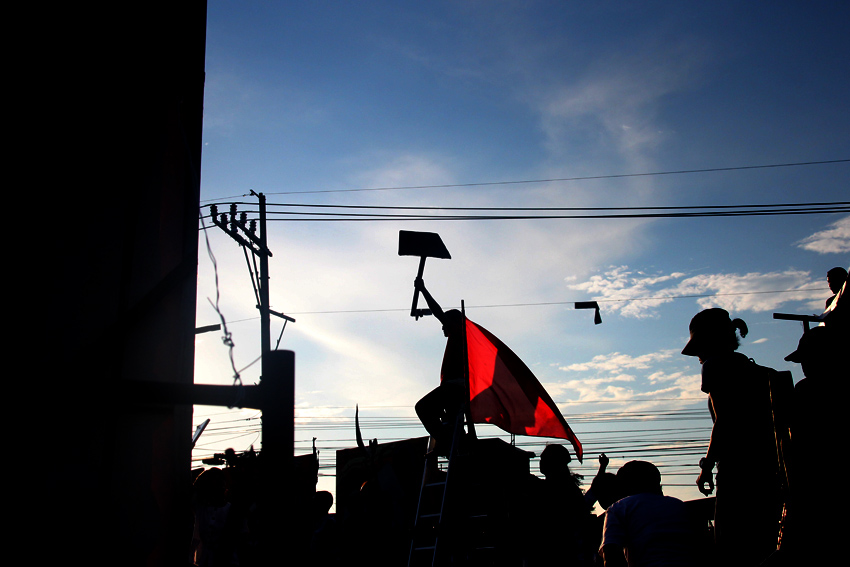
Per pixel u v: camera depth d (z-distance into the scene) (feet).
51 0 8.40
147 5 9.84
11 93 7.81
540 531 17.62
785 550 10.43
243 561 10.50
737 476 12.30
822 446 10.39
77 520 6.97
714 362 13.32
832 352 10.83
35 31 8.16
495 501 19.21
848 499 9.95
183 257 9.80
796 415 10.93
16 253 7.45
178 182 10.08
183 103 10.55
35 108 8.00
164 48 10.04
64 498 6.91
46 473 6.81
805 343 11.36
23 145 7.79
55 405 6.41
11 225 7.48
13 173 7.64
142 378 8.38
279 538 6.20
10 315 7.22
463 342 19.61
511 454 20.24
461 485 18.89
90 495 7.12
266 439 6.53
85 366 7.11
